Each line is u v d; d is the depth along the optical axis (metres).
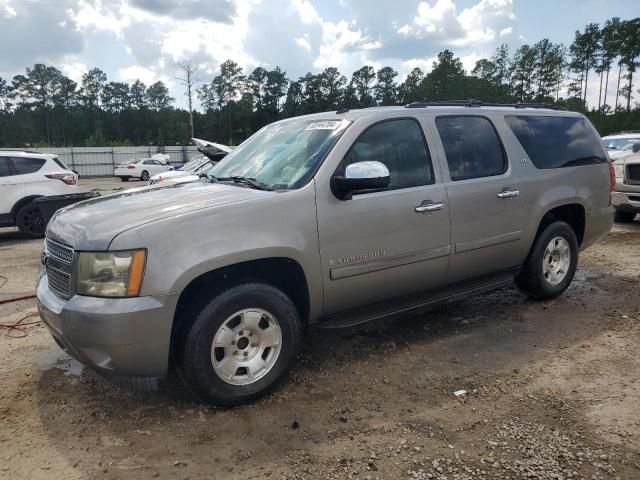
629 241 8.21
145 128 107.75
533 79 87.12
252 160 4.14
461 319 4.83
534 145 4.95
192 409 3.27
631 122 71.06
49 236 3.41
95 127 105.94
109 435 3.00
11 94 104.00
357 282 3.70
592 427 3.00
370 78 87.50
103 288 2.88
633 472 2.60
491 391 3.45
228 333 3.19
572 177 5.17
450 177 4.20
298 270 3.44
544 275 5.10
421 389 3.50
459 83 83.50
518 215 4.68
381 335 4.46
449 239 4.17
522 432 2.96
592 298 5.38
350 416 3.17
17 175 10.33
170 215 3.06
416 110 4.21
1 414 3.26
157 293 2.90
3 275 7.07
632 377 3.61
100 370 3.00
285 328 3.40
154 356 2.96
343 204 3.57
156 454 2.81
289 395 3.44
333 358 4.00
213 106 92.56
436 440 2.90
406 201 3.87
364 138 3.79
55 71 105.25
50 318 3.11
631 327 4.54
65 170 10.95
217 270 3.16
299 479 2.59
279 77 89.94
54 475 2.65
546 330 4.53
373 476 2.60
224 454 2.81
